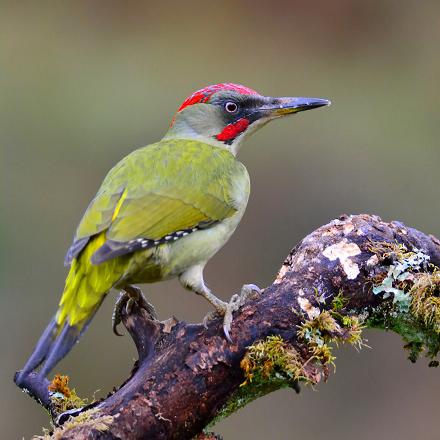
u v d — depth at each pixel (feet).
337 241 22.72
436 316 22.49
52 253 49.83
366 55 59.67
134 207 24.12
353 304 22.52
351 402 46.91
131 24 59.98
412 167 52.90
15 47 57.11
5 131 53.36
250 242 50.78
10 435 46.11
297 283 22.18
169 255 24.27
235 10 60.85
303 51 60.23
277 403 46.80
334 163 52.60
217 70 59.21
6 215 50.29
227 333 21.65
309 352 21.76
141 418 21.08
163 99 56.80
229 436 46.01
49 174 52.54
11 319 47.65
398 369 46.96
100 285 22.77
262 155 52.24
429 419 46.21
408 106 56.18
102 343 47.14
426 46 59.41
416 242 23.27
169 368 21.44
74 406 23.88
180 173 25.32
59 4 58.95
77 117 54.70
